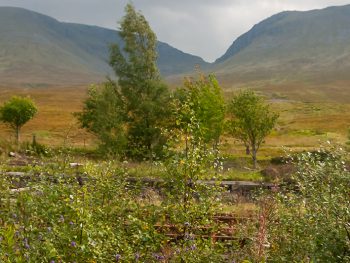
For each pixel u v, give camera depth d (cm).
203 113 4472
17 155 3616
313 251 873
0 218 890
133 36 5188
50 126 10388
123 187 1066
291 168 2766
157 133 4669
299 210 959
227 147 6144
